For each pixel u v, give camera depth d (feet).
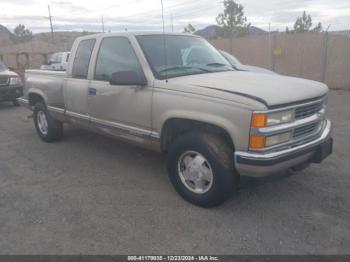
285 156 11.29
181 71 14.35
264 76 14.08
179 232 11.34
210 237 11.05
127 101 14.65
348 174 15.81
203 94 12.01
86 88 16.87
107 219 12.23
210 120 11.73
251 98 10.98
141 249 10.50
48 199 13.85
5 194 14.38
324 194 13.88
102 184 15.21
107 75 15.89
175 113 12.72
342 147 19.75
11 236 11.27
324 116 13.58
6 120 29.81
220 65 15.84
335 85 47.83
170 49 15.14
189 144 12.43
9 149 20.66
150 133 13.99
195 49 16.15
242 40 57.31
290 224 11.73
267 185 14.69
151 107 13.66
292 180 15.19
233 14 97.40
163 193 14.20
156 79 13.65
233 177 11.93
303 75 50.90
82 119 17.65
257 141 10.92
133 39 14.85
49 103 20.20
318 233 11.18
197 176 12.63
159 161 18.01
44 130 21.93
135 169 16.93
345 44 46.09
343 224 11.69
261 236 11.05
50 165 17.70
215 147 11.86
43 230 11.59
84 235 11.27
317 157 13.01
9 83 35.58
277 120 11.18
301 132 12.24
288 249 10.38
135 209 12.89
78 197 13.97
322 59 48.44
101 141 21.72
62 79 18.71
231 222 11.89
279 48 52.19
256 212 12.53
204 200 12.51
